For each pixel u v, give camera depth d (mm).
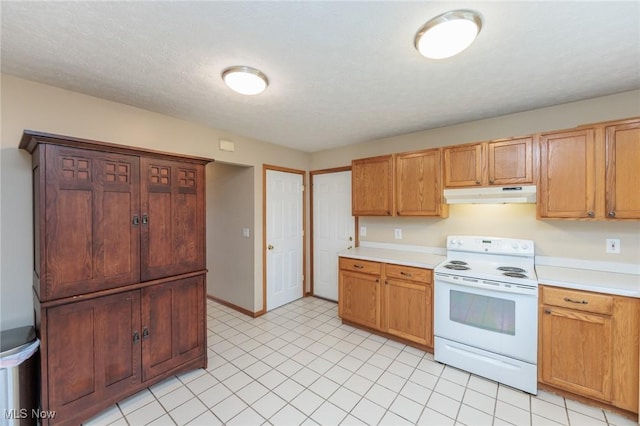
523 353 2035
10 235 1803
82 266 1722
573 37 1446
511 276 2111
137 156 1964
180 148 2684
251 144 3418
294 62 1683
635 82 1963
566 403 1902
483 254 2658
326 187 4102
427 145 3080
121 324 1885
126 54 1589
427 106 2398
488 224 2730
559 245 2391
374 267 2924
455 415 1802
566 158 2104
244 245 3588
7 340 1627
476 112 2539
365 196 3254
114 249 1852
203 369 2338
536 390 1990
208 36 1426
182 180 2215
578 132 2059
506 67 1755
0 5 1180
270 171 3691
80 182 1717
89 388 1748
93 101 2145
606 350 1786
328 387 2100
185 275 2217
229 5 1201
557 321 1935
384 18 1291
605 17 1289
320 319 3400
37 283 1721
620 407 1749
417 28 1366
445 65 1726
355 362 2441
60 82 1919
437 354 2439
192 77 1864
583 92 2127
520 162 2293
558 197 2137
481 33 1408
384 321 2857
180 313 2199
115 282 1854
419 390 2059
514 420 1756
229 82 1818
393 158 3018
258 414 1826
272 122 2795
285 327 3174
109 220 1831
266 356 2547
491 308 2168
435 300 2469
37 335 1700
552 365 1952
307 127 2975
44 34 1398
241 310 3633
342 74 1830
